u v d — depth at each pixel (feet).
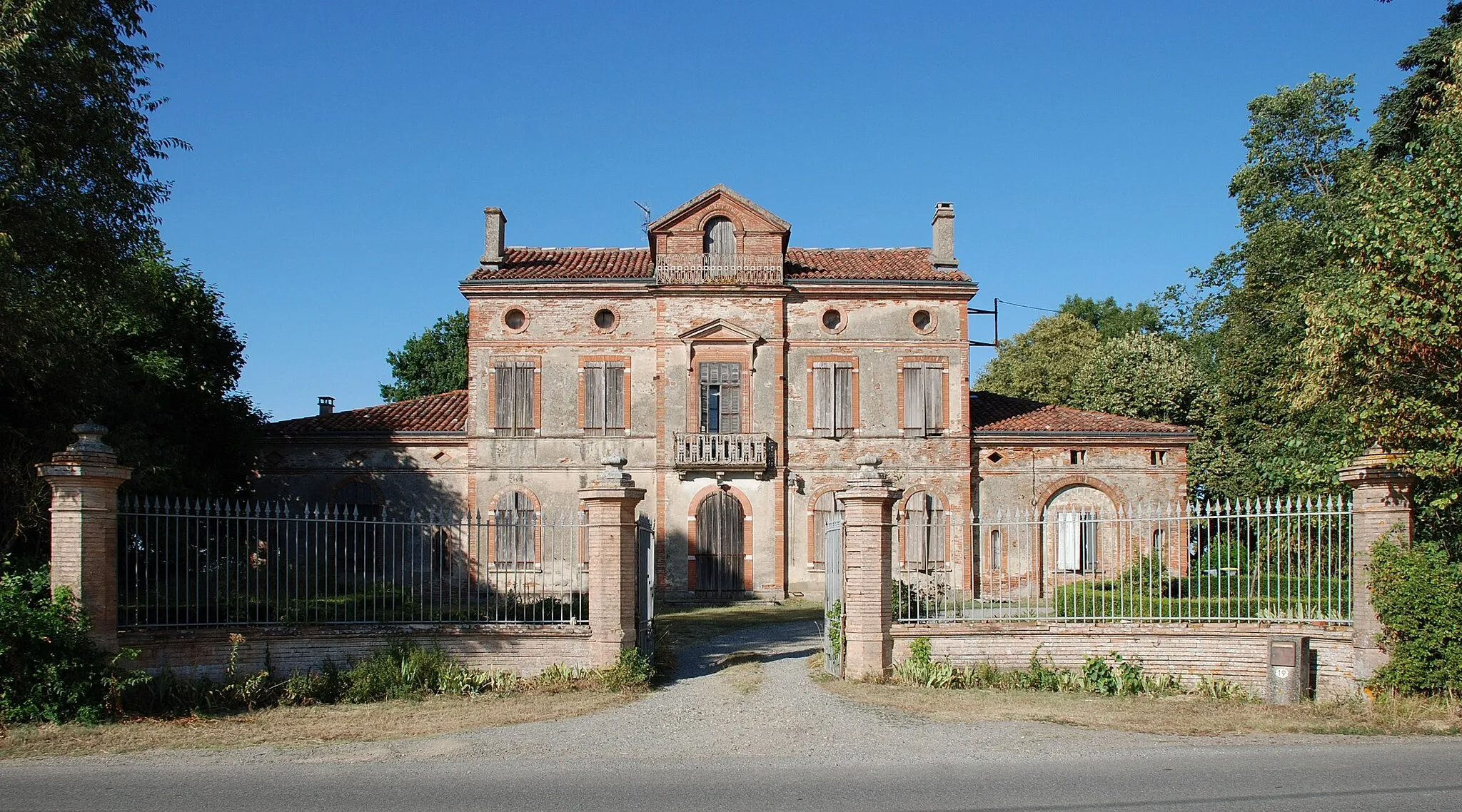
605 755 41.86
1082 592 65.26
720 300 123.34
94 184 65.41
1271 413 123.44
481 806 33.81
